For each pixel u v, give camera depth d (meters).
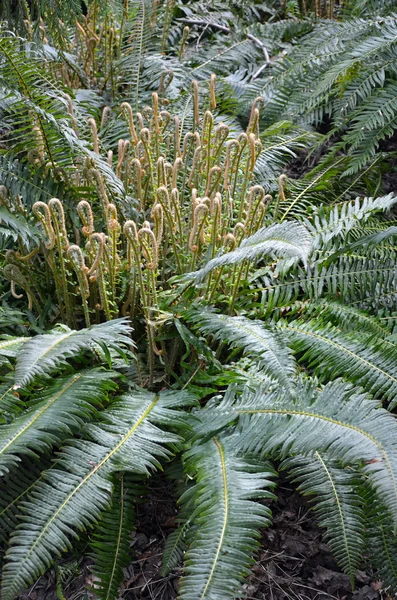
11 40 2.74
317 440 2.03
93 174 2.63
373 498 2.11
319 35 4.38
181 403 2.30
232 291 2.75
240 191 3.22
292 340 2.51
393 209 3.68
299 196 3.39
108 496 1.99
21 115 2.96
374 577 2.07
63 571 2.19
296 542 2.33
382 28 4.13
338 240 2.93
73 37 4.59
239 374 2.48
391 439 1.97
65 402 2.18
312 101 3.93
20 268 2.74
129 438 2.14
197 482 2.11
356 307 2.79
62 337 2.26
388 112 3.63
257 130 3.13
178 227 2.83
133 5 4.40
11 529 2.12
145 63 4.24
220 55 4.54
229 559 1.84
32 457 2.27
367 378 2.32
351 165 3.54
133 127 2.94
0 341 2.38
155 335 2.65
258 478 2.07
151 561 2.28
